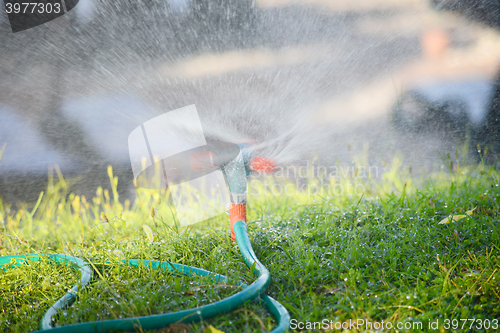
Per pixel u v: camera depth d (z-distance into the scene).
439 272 2.92
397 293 2.71
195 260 3.37
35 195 5.31
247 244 3.31
